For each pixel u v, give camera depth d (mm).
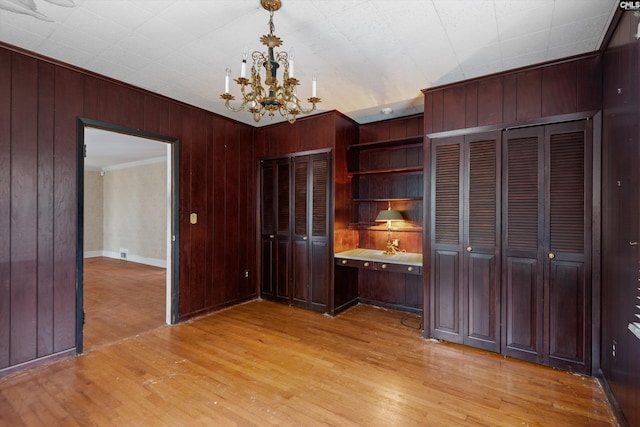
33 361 2473
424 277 3109
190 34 2203
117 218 7973
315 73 2771
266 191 4414
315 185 3957
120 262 7430
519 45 2316
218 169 3951
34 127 2480
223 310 3963
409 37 2225
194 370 2467
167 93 3270
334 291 3805
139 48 2391
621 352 1900
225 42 2305
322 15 1977
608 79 2182
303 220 4062
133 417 1903
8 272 2361
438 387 2250
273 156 4305
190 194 3619
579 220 2430
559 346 2506
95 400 2070
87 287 5090
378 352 2801
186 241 3576
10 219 2369
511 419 1913
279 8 1903
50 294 2564
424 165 3115
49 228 2559
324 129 3881
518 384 2289
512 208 2688
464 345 2910
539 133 2582
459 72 2756
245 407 2012
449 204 2979
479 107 2834
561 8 1897
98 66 2684
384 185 4152
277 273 4305
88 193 8148
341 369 2498
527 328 2627
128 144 5453
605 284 2240
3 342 2340
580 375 2412
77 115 2713
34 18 2012
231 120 4129
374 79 2912
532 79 2605
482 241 2818
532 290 2609
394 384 2287
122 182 7824
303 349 2857
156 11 1942
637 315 1543
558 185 2506
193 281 3650
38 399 2076
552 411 1987
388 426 1848
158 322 3504
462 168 2906
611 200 2119
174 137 3455
